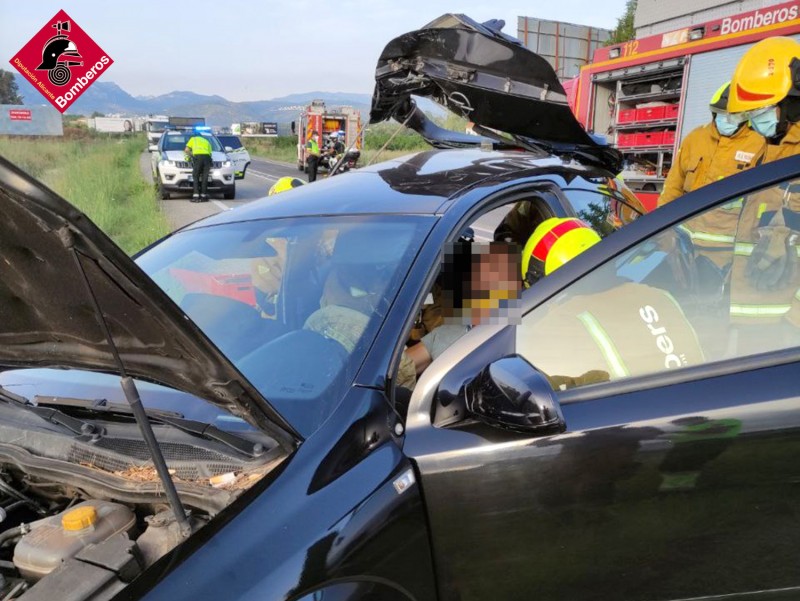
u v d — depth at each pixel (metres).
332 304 2.10
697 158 4.01
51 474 1.73
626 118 9.66
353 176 2.85
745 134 3.72
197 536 1.42
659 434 1.68
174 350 1.49
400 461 1.61
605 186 3.25
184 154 16.48
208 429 1.79
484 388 1.60
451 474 1.61
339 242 2.25
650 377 1.81
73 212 1.17
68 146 32.53
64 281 1.43
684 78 8.66
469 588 1.66
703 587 1.75
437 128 4.32
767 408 1.69
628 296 1.89
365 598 1.45
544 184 2.72
